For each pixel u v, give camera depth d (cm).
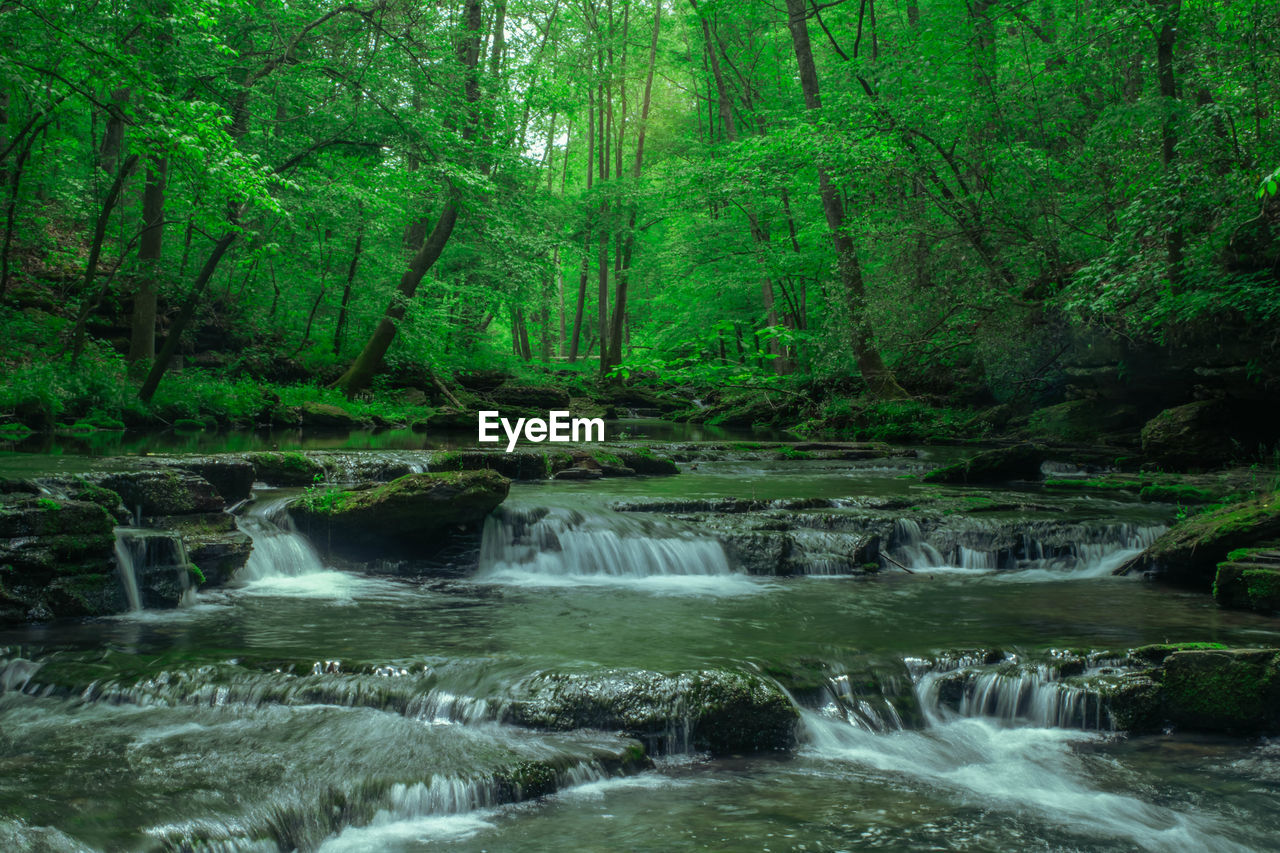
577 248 3322
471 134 2239
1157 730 600
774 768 530
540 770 484
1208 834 451
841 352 2428
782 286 3306
